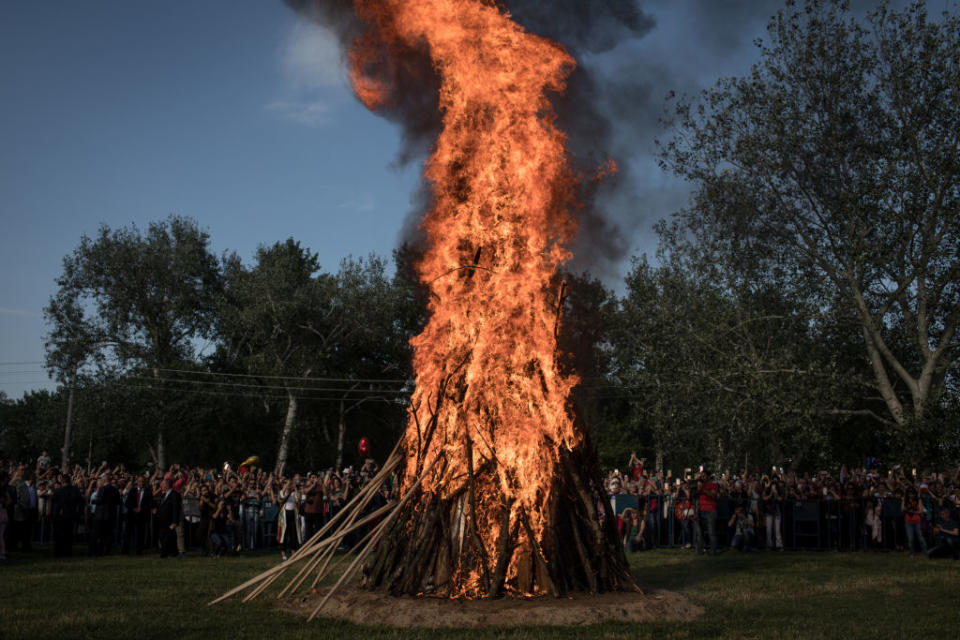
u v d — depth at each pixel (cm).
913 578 1231
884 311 2328
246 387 4769
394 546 884
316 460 5156
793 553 1834
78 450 5362
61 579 1134
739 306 2439
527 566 838
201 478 1812
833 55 2305
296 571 1262
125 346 4516
